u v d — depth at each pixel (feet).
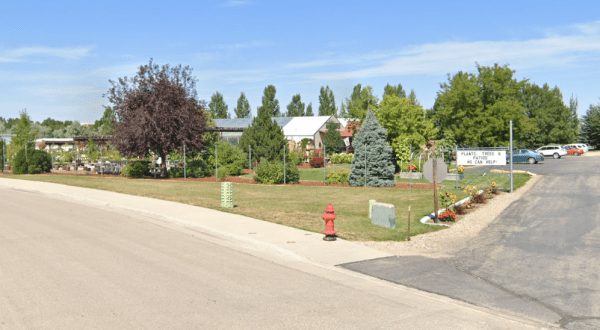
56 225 47.93
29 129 166.40
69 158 154.71
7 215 54.80
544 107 263.29
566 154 208.85
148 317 22.20
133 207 60.08
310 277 29.76
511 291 27.17
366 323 21.80
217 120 240.12
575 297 26.08
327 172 124.36
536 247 39.29
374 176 93.09
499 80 161.79
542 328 21.52
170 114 107.65
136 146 108.17
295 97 344.28
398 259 34.86
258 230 44.52
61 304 23.86
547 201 67.87
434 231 46.70
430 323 21.93
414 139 136.87
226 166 123.85
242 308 23.63
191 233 44.47
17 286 26.86
